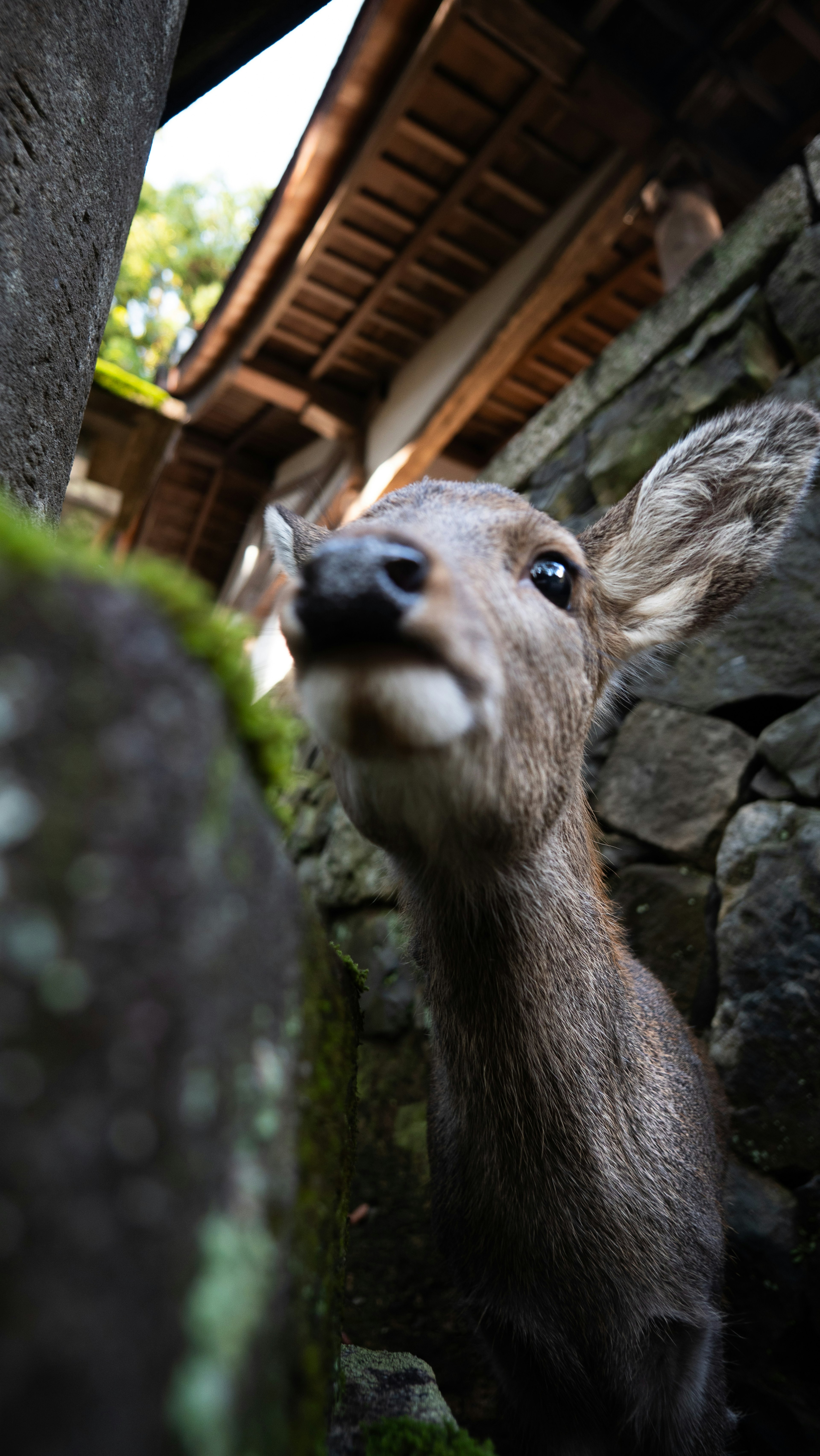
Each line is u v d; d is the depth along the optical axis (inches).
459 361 44.4
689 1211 13.6
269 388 52.2
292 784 6.6
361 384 53.7
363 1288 24.1
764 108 34.9
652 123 34.6
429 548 8.2
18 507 12.4
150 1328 3.7
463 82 34.8
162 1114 4.0
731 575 16.9
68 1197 3.6
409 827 10.4
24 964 3.7
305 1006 6.9
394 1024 28.3
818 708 20.5
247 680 5.6
